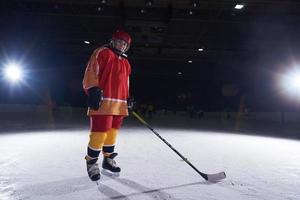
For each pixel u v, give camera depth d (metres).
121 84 3.32
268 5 13.58
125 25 16.20
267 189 3.00
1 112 19.66
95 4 14.37
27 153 4.81
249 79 27.83
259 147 6.50
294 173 3.77
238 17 15.31
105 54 3.23
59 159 4.32
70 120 15.36
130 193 2.74
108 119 3.20
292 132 11.56
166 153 5.12
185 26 17.11
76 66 28.17
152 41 19.66
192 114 25.42
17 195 2.62
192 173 3.62
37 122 12.98
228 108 28.36
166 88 34.69
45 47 22.75
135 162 4.24
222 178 3.34
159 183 3.11
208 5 13.82
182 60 27.31
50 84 26.05
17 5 14.52
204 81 33.44
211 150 5.77
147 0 13.41
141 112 25.36
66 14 15.55
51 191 2.75
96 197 2.61
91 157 3.16
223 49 22.72
